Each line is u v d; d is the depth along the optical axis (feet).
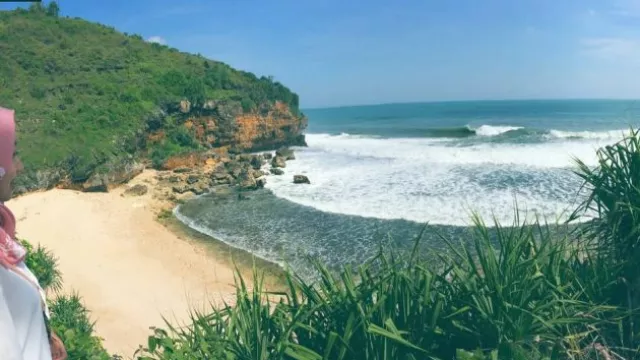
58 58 139.95
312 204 79.61
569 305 10.90
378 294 10.36
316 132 252.01
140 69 142.20
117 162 94.53
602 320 10.64
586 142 130.93
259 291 11.11
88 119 106.42
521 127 199.11
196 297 45.75
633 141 12.57
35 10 170.60
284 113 159.22
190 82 135.03
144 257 56.65
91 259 54.75
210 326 11.29
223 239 64.08
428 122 311.88
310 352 9.32
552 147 124.67
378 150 141.28
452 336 10.38
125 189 91.71
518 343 9.91
